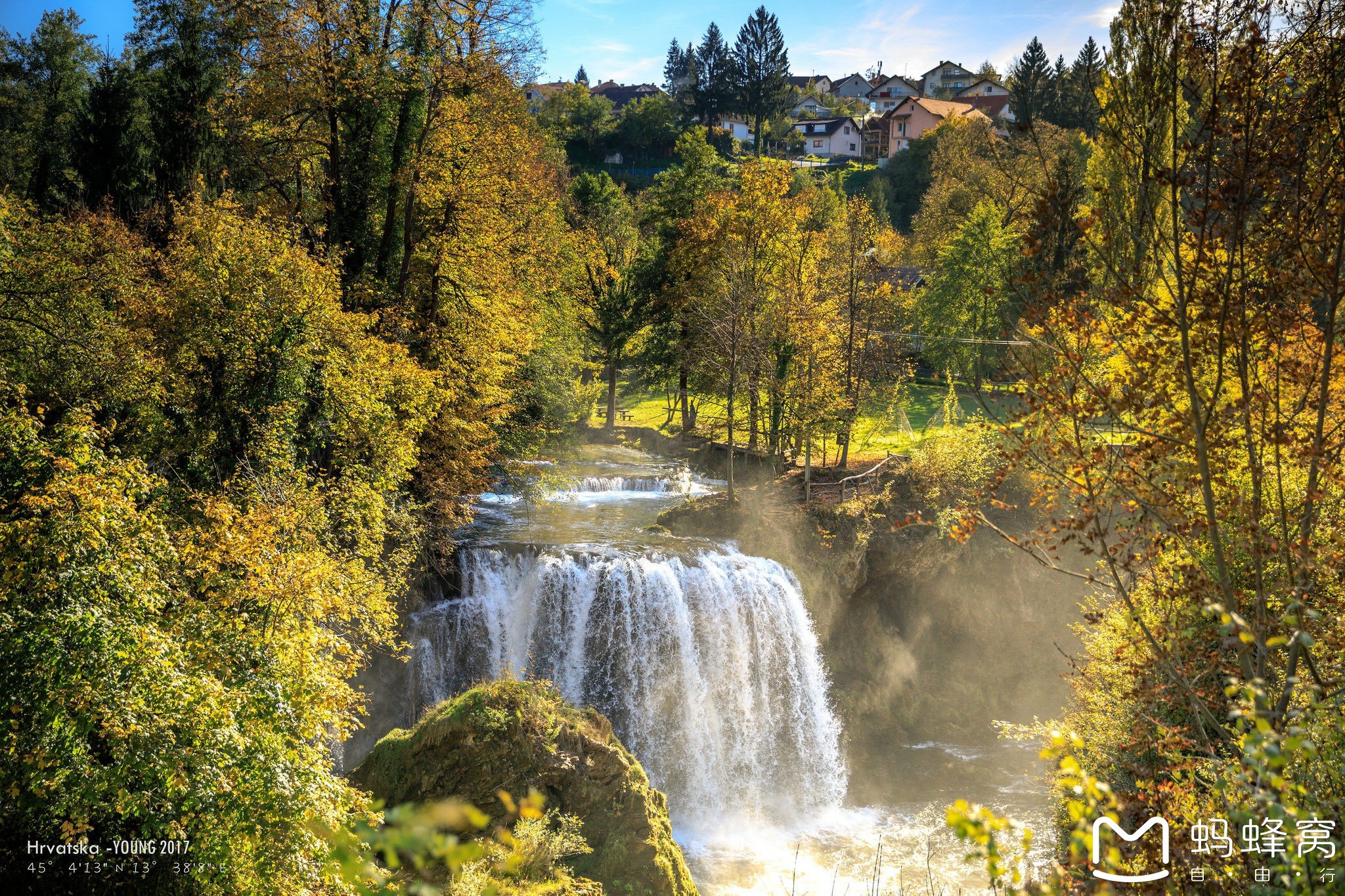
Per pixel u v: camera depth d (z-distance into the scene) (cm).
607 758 2017
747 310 3803
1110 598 1842
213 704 1327
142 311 2220
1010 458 1033
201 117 3422
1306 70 830
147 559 1460
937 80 17850
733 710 2875
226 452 2161
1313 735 731
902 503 3375
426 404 2680
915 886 2261
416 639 2644
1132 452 956
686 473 4175
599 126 12781
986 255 5228
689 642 2814
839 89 18425
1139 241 961
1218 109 845
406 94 3122
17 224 2581
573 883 1769
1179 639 1034
